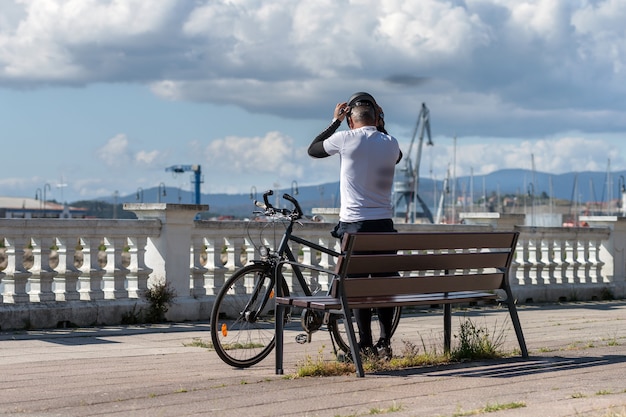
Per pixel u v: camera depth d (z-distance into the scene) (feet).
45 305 39.70
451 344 32.96
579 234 63.46
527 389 23.31
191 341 35.40
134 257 43.45
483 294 29.89
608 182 607.78
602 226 65.77
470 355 29.48
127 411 20.54
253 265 28.43
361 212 28.17
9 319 38.52
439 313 48.65
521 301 59.11
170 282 43.86
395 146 28.53
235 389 23.54
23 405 21.25
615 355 30.42
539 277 61.11
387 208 28.48
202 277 46.21
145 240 43.78
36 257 40.34
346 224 28.35
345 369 26.50
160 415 20.04
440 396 22.34
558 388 23.41
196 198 555.28
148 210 43.88
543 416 19.01
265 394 22.77
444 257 28.48
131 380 25.18
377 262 26.78
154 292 43.11
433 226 56.13
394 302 26.94
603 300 63.62
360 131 28.35
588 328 40.93
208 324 42.70
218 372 27.04
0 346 33.06
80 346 33.32
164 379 25.40
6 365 28.14
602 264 65.26
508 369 27.14
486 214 59.36
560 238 62.39
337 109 29.17
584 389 23.16
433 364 28.40
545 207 638.12
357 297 26.76
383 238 26.58
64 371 26.94
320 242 51.03
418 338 36.04
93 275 41.68
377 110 29.32
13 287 39.52
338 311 26.76
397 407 20.59
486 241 29.45
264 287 28.84
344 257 25.93
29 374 26.23
